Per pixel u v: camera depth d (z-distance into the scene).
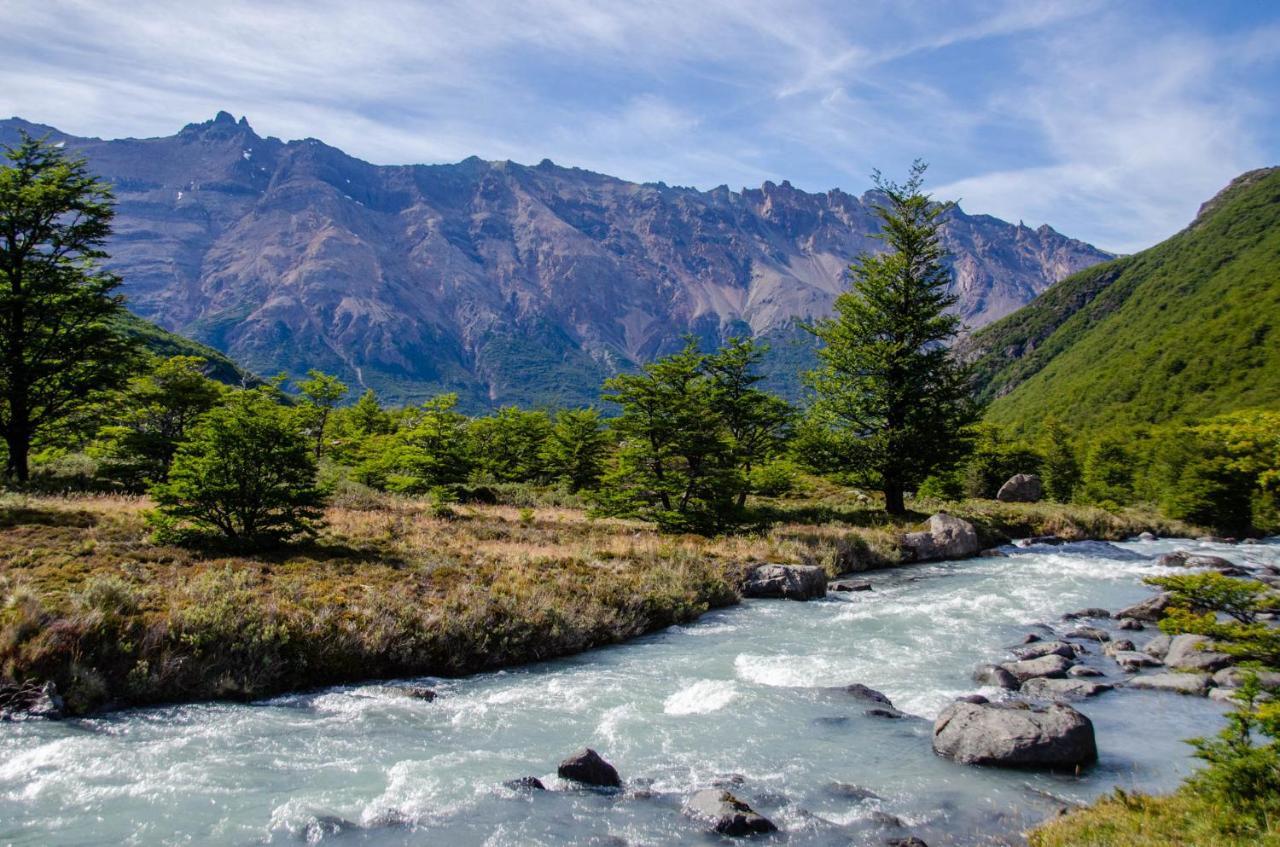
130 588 15.12
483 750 11.52
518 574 21.09
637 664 16.84
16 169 30.64
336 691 14.19
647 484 34.03
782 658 17.20
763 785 10.50
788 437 44.44
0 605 13.70
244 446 21.12
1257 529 46.59
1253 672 9.02
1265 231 173.50
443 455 39.97
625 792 10.13
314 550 21.97
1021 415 162.25
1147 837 7.91
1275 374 110.94
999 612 22.66
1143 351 147.00
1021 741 11.39
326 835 8.62
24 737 10.98
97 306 32.34
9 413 31.05
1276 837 7.31
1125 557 34.94
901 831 9.16
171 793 9.58
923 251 42.84
